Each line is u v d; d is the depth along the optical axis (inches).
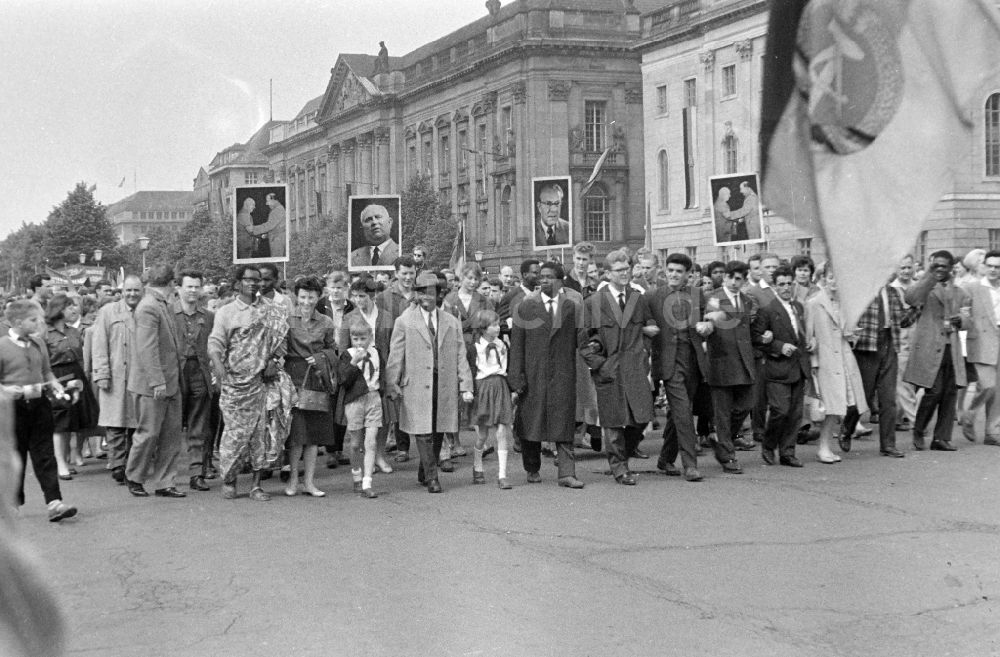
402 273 551.2
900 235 189.9
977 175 1747.0
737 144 2119.8
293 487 450.3
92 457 618.8
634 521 372.5
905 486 433.7
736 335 477.1
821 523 362.0
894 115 190.1
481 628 248.4
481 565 310.7
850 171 189.8
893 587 279.3
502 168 2965.1
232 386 438.3
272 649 236.7
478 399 462.3
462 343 461.4
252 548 340.5
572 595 276.1
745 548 326.0
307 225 4215.1
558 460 456.8
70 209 1823.3
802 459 523.5
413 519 386.3
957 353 534.9
